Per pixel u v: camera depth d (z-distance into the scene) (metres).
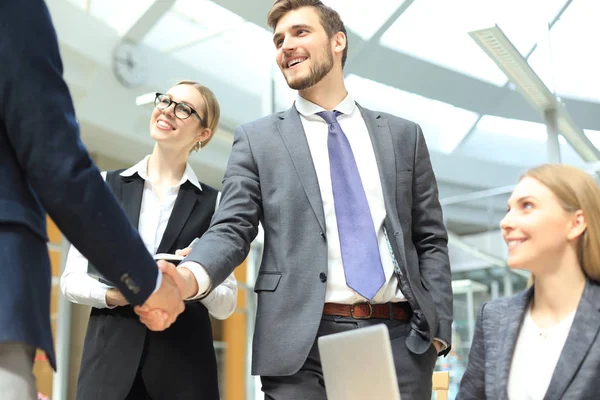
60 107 1.35
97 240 1.35
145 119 8.30
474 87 10.49
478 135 10.97
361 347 1.56
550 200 1.79
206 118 2.69
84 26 7.54
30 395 1.28
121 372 2.23
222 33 8.57
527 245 1.80
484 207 7.40
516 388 1.78
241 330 9.20
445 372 2.57
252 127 2.33
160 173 2.59
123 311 2.30
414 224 2.32
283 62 2.33
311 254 2.11
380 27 9.42
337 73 2.37
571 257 1.80
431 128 10.89
